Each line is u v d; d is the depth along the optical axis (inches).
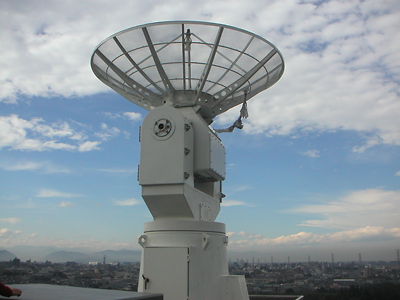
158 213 626.5
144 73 703.1
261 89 746.8
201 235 598.2
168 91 724.0
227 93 737.0
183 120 612.1
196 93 722.2
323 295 1043.9
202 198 669.9
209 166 661.9
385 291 1050.1
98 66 705.6
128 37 631.8
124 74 717.3
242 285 611.2
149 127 621.0
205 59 674.2
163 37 624.7
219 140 741.9
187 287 547.8
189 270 557.6
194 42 634.2
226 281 605.6
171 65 679.7
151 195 601.9
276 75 713.6
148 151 613.0
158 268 561.3
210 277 591.2
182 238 592.7
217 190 773.9
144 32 615.2
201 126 684.1
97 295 291.6
